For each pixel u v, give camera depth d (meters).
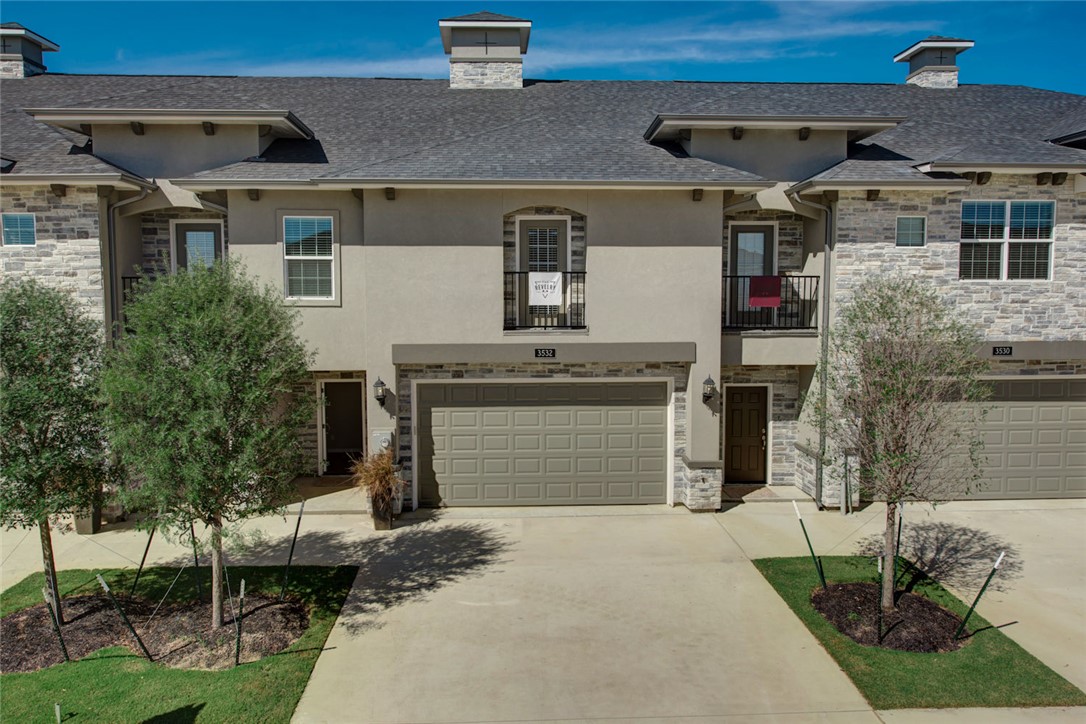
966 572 9.95
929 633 8.11
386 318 12.08
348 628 8.36
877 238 12.38
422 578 9.76
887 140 14.00
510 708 6.80
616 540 11.14
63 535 11.25
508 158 12.54
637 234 12.20
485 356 12.16
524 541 11.11
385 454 12.02
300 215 12.26
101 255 11.86
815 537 11.29
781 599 9.09
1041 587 9.47
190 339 7.50
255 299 8.12
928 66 17.94
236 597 9.08
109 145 12.59
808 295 13.39
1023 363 12.95
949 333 8.55
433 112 15.18
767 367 13.74
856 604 8.80
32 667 7.41
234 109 12.42
